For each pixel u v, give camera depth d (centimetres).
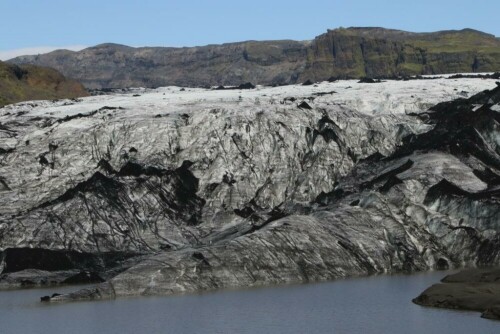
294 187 13475
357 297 9238
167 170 13275
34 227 11981
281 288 9988
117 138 14150
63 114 15325
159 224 12350
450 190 11950
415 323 7812
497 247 11425
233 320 8219
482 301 8431
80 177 13650
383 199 11925
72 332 7925
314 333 7619
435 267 11344
